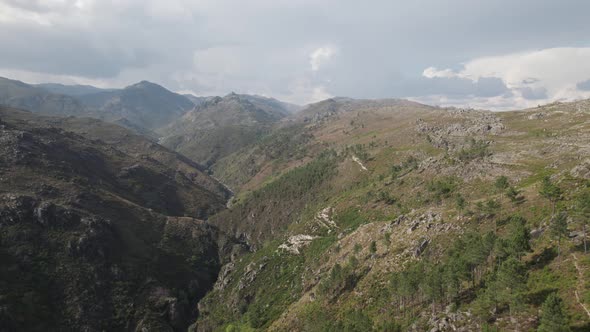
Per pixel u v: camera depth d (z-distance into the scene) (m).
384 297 82.19
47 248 174.50
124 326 161.25
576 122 172.50
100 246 188.12
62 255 174.62
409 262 88.81
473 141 175.00
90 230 192.00
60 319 149.25
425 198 136.25
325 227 179.38
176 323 175.75
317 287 113.12
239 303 160.88
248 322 130.38
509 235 72.00
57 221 188.50
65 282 163.88
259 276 173.75
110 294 171.00
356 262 104.56
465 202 100.88
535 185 92.00
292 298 132.12
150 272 196.25
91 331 150.75
